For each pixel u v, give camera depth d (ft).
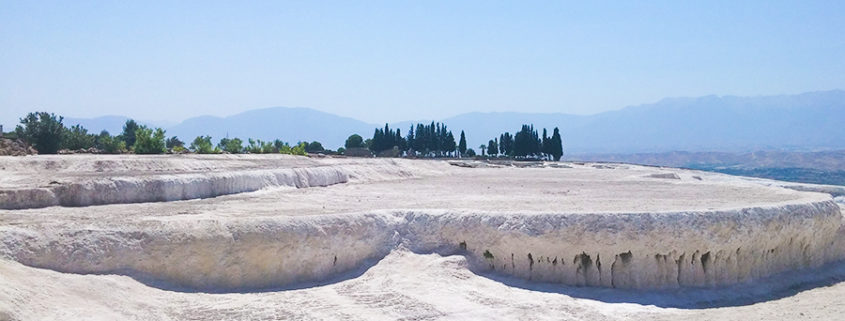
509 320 63.05
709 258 77.36
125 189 92.43
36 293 53.21
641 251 75.36
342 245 76.95
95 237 63.36
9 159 111.86
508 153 421.59
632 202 96.17
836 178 619.26
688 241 75.77
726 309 69.82
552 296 71.77
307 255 73.61
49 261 60.08
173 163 133.59
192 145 229.04
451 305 65.92
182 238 66.74
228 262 68.39
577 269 76.69
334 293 68.74
